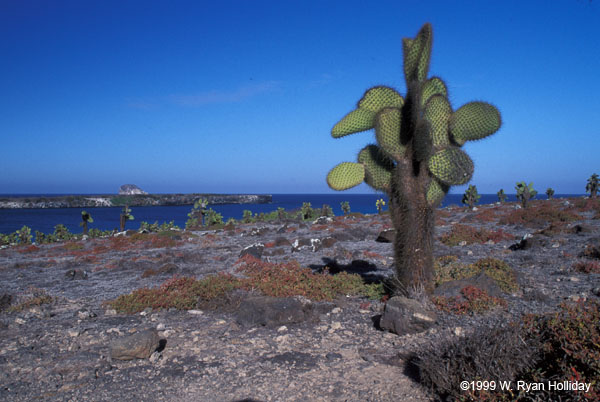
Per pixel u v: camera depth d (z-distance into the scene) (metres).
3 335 7.17
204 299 9.00
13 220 88.12
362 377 4.94
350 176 7.79
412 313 6.30
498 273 9.35
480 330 4.52
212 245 22.92
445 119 7.18
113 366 5.54
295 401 4.40
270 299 7.50
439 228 24.25
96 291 11.41
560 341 3.87
